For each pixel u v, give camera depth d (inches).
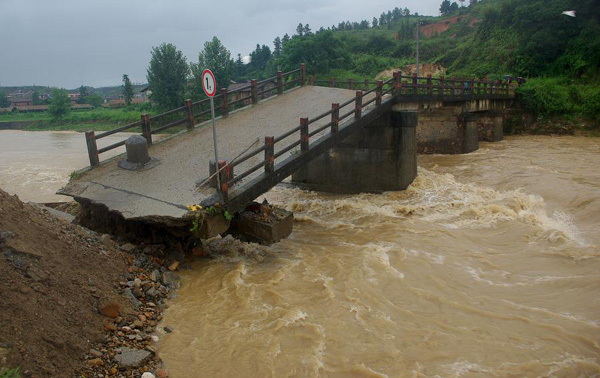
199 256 369.7
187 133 500.1
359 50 3157.0
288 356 233.1
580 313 281.0
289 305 287.4
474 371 222.8
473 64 1972.2
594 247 386.0
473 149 1008.9
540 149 1022.4
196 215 317.1
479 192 609.9
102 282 269.4
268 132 497.7
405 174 636.7
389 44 3122.5
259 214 380.2
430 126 1003.3
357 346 243.8
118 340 231.5
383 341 249.1
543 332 259.4
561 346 245.3
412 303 296.5
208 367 223.6
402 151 628.1
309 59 1939.0
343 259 374.9
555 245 400.5
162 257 344.2
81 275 261.1
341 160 676.7
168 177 385.7
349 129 503.5
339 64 2007.9
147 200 342.6
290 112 574.9
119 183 377.1
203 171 394.6
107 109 3774.6
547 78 1573.6
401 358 232.4
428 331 260.5
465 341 249.9
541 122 1365.7
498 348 243.1
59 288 237.3
